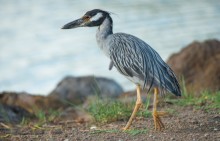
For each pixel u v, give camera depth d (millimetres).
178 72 18000
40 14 36562
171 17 33156
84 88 19609
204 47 18438
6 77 26797
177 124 11930
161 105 13883
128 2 38031
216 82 17156
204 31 30297
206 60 18141
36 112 16078
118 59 11883
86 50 29422
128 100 14867
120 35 12148
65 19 34781
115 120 12914
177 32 30234
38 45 30781
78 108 16047
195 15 33469
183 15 33594
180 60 18359
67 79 20031
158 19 32844
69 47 29969
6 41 32000
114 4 37719
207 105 13352
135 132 11320
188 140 10727
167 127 11742
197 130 11445
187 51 18516
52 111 15961
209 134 11070
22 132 12422
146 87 11930
